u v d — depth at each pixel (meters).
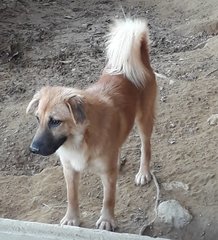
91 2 5.14
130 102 2.92
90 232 2.66
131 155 3.26
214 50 4.09
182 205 2.97
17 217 3.00
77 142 2.68
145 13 4.92
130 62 2.94
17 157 3.34
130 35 2.92
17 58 4.15
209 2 4.90
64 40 4.37
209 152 3.23
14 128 3.48
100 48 4.24
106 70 3.01
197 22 4.54
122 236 2.64
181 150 3.26
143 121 3.05
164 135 3.37
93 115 2.70
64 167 2.82
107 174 2.81
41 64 4.06
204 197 3.01
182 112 3.51
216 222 2.89
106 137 2.74
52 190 3.12
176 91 3.67
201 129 3.39
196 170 3.13
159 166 3.18
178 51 4.21
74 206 2.89
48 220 2.95
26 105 3.64
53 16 4.80
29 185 3.17
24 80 3.90
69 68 4.00
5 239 2.67
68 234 2.66
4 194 3.12
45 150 2.61
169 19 4.79
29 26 4.58
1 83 3.88
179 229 2.89
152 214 2.95
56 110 2.60
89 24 4.65
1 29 4.48
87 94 2.76
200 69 3.89
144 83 3.00
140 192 3.05
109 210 2.88
